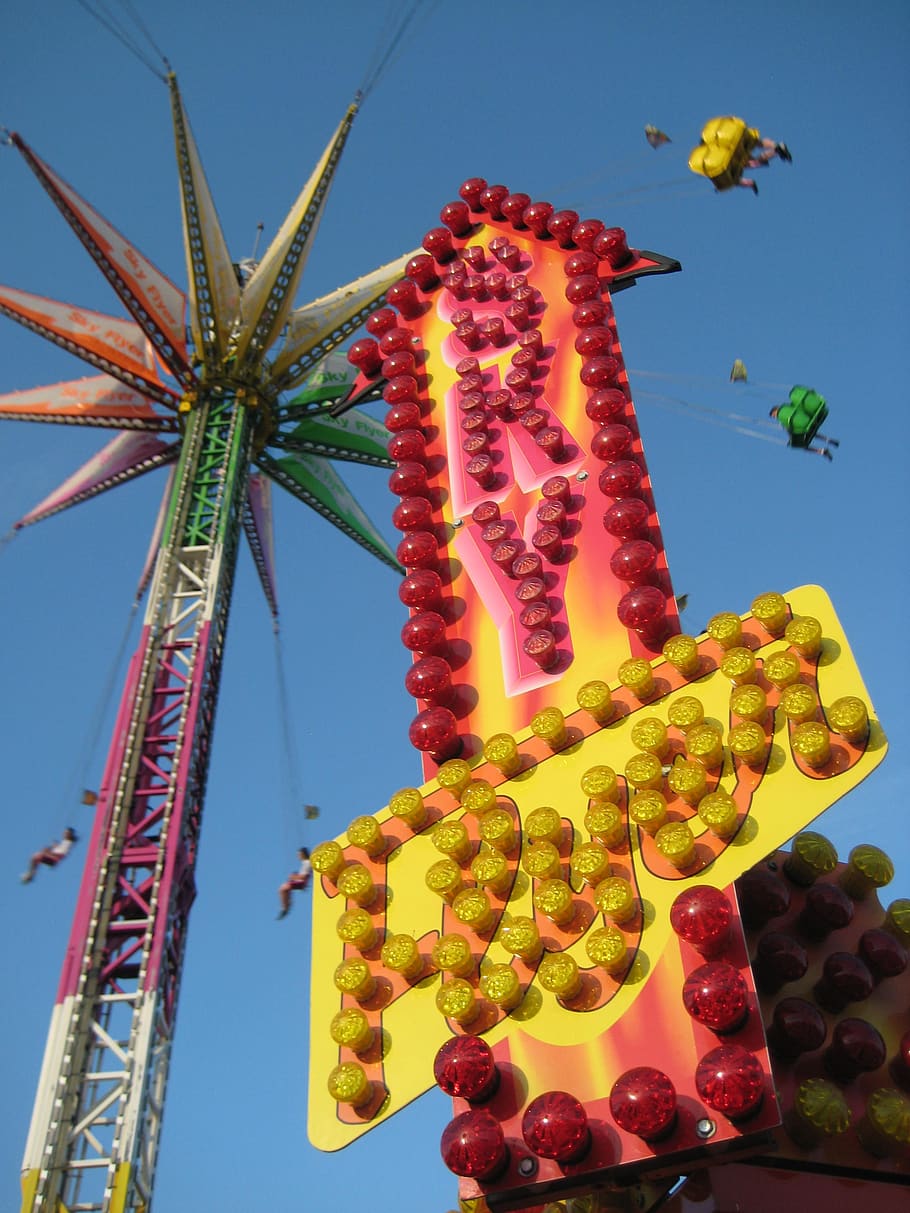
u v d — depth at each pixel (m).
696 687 17.00
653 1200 15.52
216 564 46.72
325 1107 15.29
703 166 22.45
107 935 36.00
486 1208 15.71
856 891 18.45
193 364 56.25
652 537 19.92
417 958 16.12
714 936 13.95
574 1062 14.27
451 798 18.14
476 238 28.83
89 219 49.50
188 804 39.41
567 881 16.11
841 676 15.85
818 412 21.25
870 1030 15.84
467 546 22.36
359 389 26.94
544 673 19.70
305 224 53.59
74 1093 32.41
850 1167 15.15
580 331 23.97
